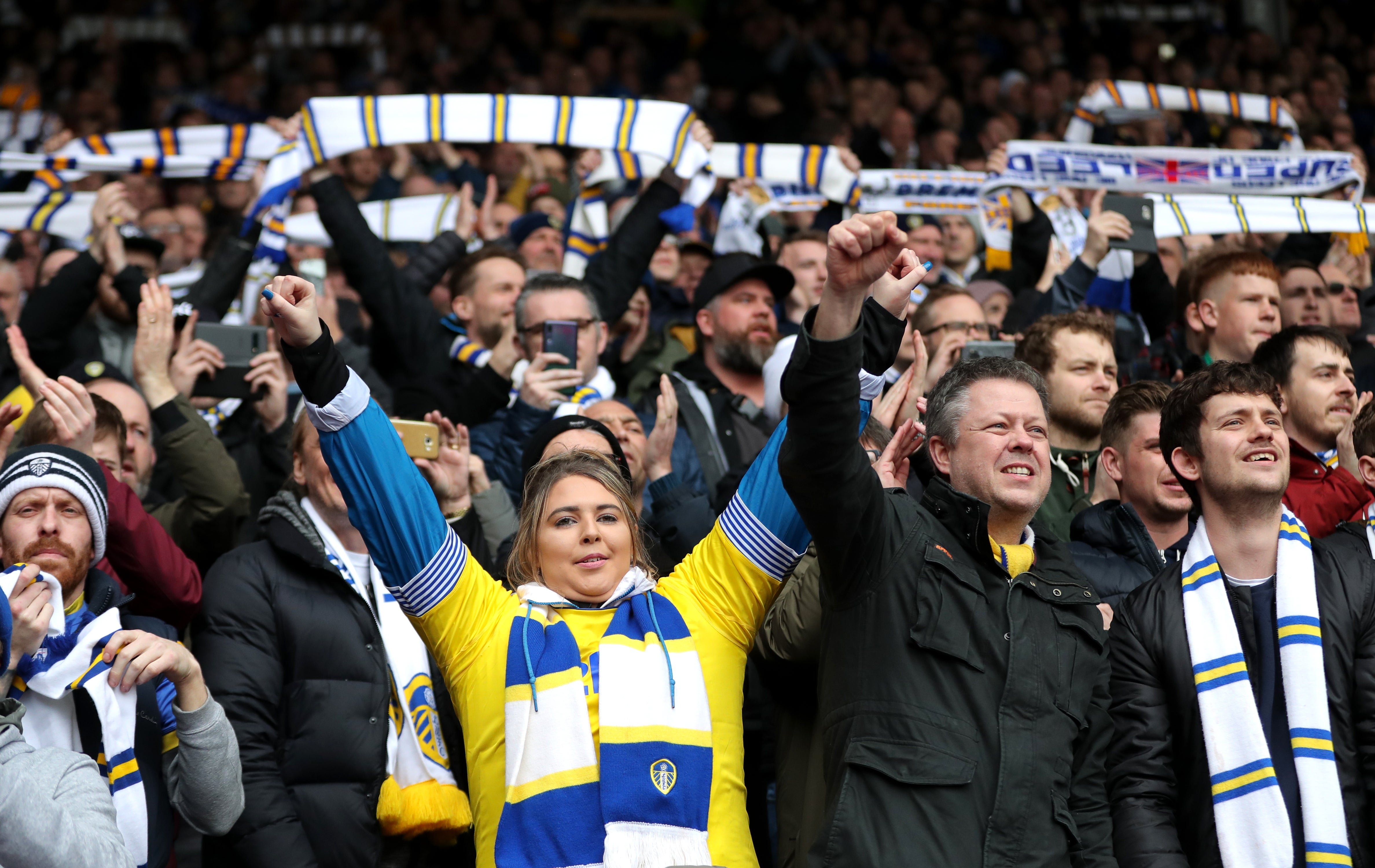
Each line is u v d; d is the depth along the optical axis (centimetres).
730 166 934
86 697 434
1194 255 788
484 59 1875
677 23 2114
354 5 1986
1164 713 472
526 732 420
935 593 425
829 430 398
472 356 783
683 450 714
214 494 592
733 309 791
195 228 1138
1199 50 1955
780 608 469
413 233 1019
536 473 470
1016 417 454
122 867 387
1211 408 490
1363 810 458
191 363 657
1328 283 888
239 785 455
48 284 764
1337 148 1634
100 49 1848
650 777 412
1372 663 469
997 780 409
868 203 953
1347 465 609
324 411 418
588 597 449
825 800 440
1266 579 484
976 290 934
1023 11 2033
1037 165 916
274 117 1742
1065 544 468
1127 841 456
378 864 496
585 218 923
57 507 450
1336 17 2041
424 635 441
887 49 1886
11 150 1373
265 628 507
